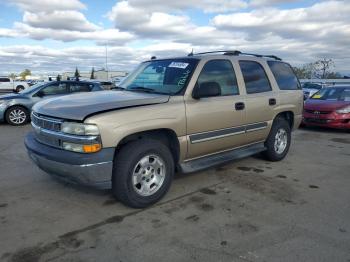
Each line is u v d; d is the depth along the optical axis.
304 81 27.72
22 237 3.20
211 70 4.63
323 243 3.13
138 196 3.78
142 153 3.74
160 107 3.90
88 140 3.38
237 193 4.43
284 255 2.92
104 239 3.17
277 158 6.00
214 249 3.01
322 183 4.91
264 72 5.67
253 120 5.25
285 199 4.24
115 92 4.46
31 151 3.94
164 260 2.84
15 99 10.84
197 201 4.13
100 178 3.50
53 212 3.75
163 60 4.99
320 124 9.81
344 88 10.89
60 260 2.82
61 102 3.96
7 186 4.57
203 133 4.42
